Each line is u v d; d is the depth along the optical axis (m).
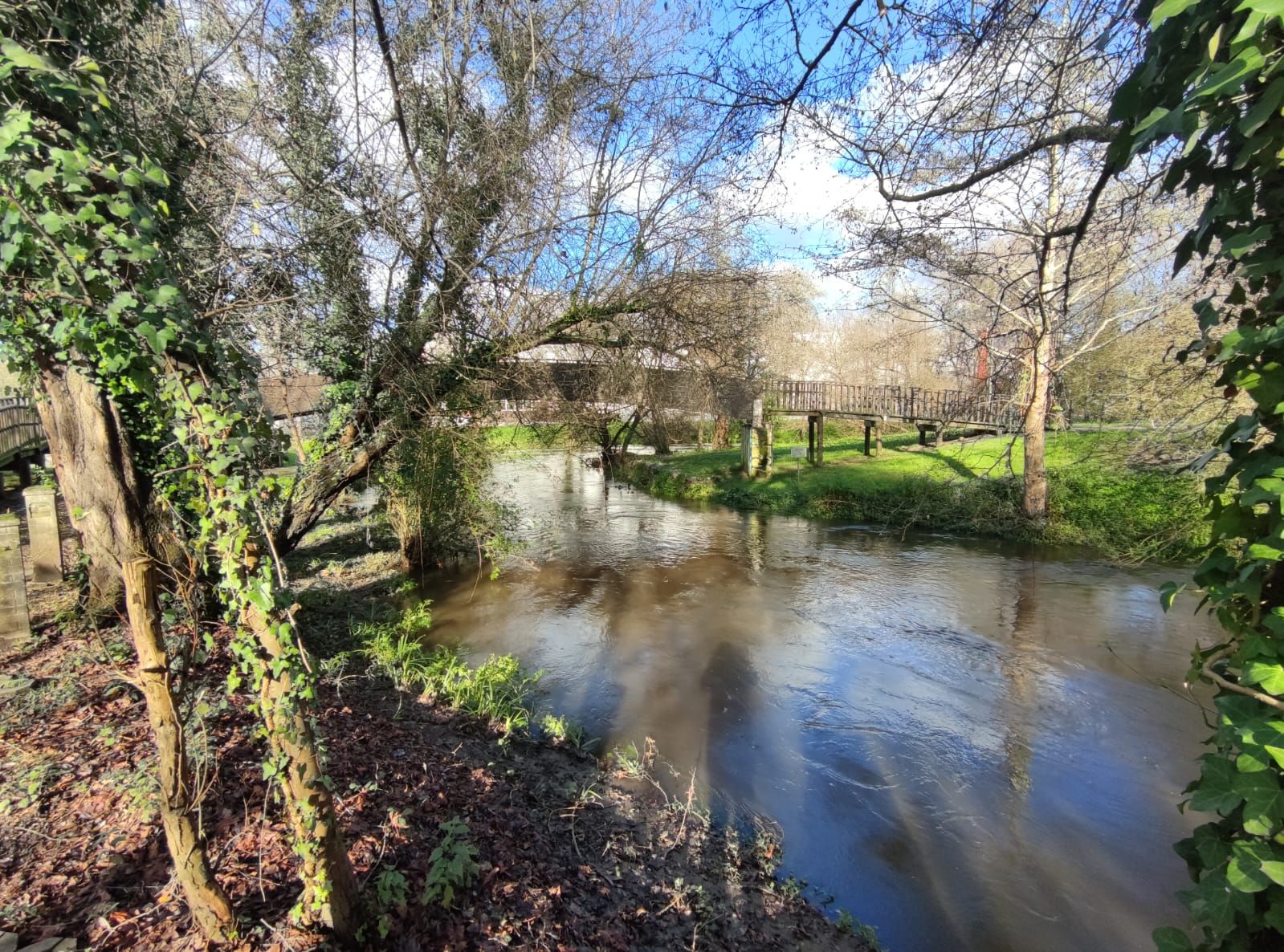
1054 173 4.69
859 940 3.79
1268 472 1.37
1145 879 4.36
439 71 6.89
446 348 7.49
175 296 2.09
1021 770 5.64
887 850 4.64
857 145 4.21
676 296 8.23
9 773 3.81
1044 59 3.79
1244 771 1.35
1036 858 4.57
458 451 8.84
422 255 6.19
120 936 2.69
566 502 20.42
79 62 2.21
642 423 19.42
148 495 3.50
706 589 11.15
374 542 13.09
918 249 5.58
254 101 5.63
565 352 9.23
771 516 17.61
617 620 9.59
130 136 2.71
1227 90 1.21
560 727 6.08
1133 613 9.34
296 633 2.48
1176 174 1.58
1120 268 5.66
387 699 6.34
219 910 2.63
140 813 3.45
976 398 7.32
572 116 7.53
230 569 2.30
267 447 2.62
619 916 3.67
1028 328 6.07
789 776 5.53
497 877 3.63
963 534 14.38
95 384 2.32
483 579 11.69
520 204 6.84
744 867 4.39
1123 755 5.86
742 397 10.53
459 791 4.59
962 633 8.92
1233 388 1.53
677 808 4.98
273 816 3.55
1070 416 9.52
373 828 3.79
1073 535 12.80
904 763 5.74
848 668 7.82
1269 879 1.29
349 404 7.72
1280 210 1.41
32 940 2.64
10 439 12.73
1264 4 1.06
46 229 1.88
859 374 31.30
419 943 2.97
